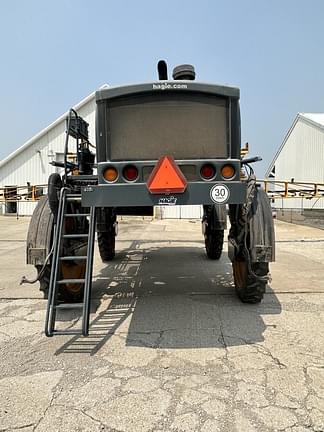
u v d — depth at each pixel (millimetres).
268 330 3906
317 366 3113
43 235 4242
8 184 25719
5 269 7176
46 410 2520
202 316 4355
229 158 3904
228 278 6348
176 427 2332
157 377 2945
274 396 2662
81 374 3002
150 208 7199
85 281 3598
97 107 3881
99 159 3906
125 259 8344
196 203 3689
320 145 23344
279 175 30562
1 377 2963
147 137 3898
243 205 4410
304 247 10297
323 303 4840
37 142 25453
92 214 3758
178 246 10570
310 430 2295
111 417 2438
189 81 3826
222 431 2289
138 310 4617
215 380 2891
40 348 3506
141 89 3816
